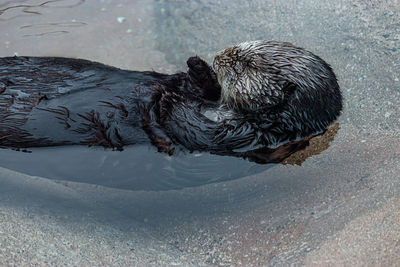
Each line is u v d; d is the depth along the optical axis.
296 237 3.39
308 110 4.34
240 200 3.92
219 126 4.59
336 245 3.18
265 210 3.75
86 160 4.33
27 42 6.60
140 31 6.80
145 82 4.79
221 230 3.62
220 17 6.81
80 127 4.28
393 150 4.11
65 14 7.27
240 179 4.16
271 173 4.17
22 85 4.39
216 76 5.17
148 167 4.31
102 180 4.24
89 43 6.59
